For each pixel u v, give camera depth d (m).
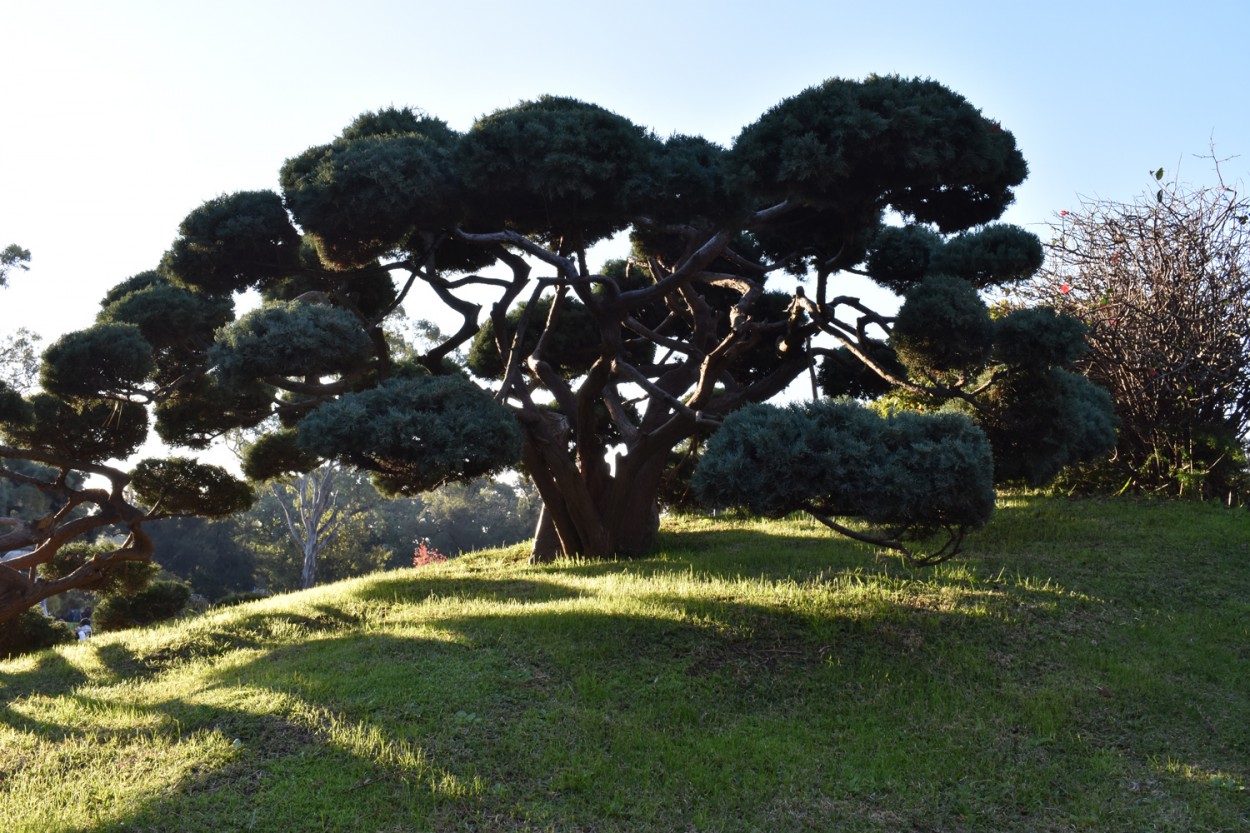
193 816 7.00
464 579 14.59
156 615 22.23
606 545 16.47
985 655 9.74
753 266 16.34
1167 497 15.91
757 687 9.19
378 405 11.07
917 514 9.61
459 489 73.25
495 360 21.12
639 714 8.59
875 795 7.54
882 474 9.16
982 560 12.93
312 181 13.05
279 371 12.13
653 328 21.55
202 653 11.90
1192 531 13.70
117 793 7.36
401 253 17.80
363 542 59.09
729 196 11.60
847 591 11.61
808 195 10.98
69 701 10.11
